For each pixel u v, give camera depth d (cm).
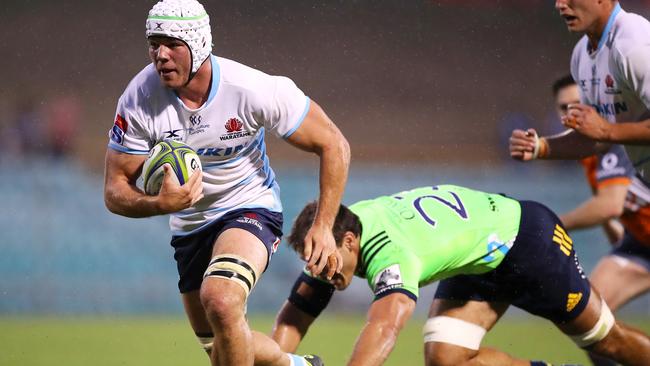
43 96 6631
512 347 3341
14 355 2958
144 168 1590
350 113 7288
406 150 6256
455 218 1877
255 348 1700
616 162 2455
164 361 2855
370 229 1786
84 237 4709
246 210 1745
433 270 1838
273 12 7069
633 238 2369
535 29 7919
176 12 1556
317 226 1645
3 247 4612
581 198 5088
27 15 7044
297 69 7338
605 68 2153
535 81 7756
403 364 2839
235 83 1622
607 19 2117
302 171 4831
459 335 1986
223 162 1711
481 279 1984
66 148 5878
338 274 1789
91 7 7106
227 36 6706
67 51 6962
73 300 4659
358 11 7675
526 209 1983
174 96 1630
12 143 5762
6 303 4584
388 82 7512
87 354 3012
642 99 2088
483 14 7919
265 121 1659
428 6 7762
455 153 6347
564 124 2088
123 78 6906
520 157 2273
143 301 4728
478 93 7619
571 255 1989
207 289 1580
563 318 1983
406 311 1698
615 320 2012
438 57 7769
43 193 4703
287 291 4731
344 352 3153
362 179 4947
